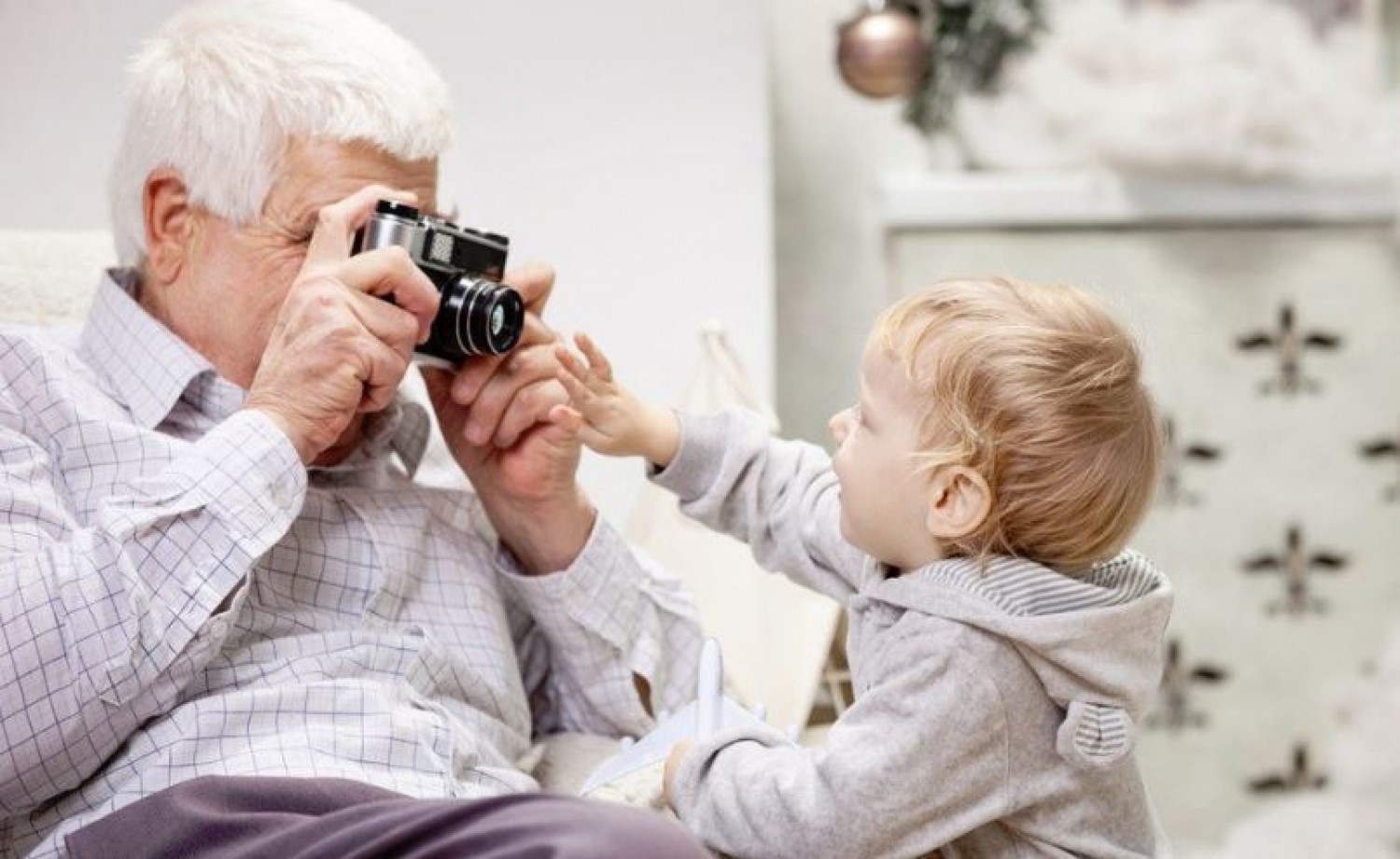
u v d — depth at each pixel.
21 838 1.12
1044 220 2.88
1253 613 2.93
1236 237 2.91
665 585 1.52
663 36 2.16
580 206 2.17
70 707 1.06
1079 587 1.06
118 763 1.12
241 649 1.19
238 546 1.09
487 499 1.40
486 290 1.22
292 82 1.24
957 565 1.07
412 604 1.32
